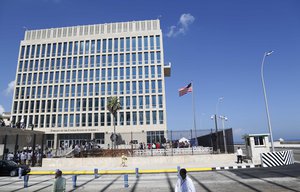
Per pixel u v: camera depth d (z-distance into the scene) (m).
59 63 67.94
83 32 69.81
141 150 28.92
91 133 61.66
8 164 21.58
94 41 68.81
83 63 67.25
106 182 16.25
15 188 14.41
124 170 22.17
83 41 69.06
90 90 65.06
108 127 61.41
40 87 66.50
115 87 64.56
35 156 29.31
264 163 22.34
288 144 55.09
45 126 63.44
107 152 29.44
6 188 14.45
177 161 26.20
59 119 63.72
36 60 68.69
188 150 28.91
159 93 62.88
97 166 26.36
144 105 62.28
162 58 65.38
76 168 25.06
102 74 65.94
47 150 36.16
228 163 25.03
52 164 26.98
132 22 69.06
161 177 17.92
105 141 60.19
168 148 30.67
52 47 69.38
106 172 22.00
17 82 67.50
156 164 26.09
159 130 60.25
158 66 64.94
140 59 65.88
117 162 26.25
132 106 62.53
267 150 25.34
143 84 63.84
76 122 63.22
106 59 66.81
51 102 65.00
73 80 66.31
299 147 50.34
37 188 14.35
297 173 16.83
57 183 7.42
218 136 30.30
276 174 16.88
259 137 25.83
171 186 13.86
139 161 26.27
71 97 64.88
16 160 28.33
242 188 12.45
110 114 62.53
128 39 67.81
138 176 19.00
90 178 18.69
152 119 61.22
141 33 67.81
